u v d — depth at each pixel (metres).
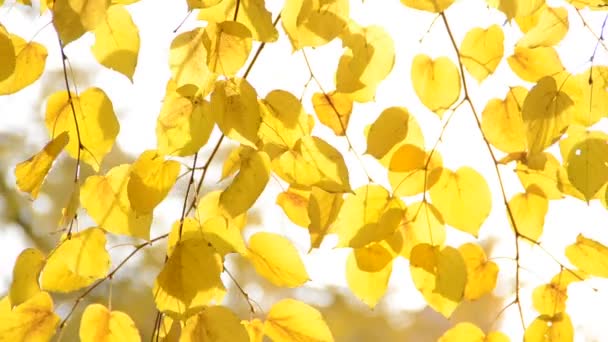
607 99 2.51
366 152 2.51
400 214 2.51
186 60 2.42
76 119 2.47
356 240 2.50
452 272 2.49
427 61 2.56
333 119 2.60
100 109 2.49
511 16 2.43
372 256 2.53
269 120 2.45
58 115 2.49
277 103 2.45
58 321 2.52
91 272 2.48
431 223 2.54
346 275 2.56
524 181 2.62
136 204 2.43
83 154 2.49
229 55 2.40
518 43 2.51
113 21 2.44
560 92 2.46
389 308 5.53
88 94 2.49
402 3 2.44
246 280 5.32
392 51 2.47
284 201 2.61
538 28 2.51
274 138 2.46
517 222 2.63
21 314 2.51
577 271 2.61
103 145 2.49
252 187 2.41
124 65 2.45
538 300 2.62
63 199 5.40
